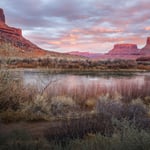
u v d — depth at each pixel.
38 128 6.09
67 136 4.71
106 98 9.95
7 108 8.14
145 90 13.83
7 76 8.95
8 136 4.42
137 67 62.78
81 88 14.26
